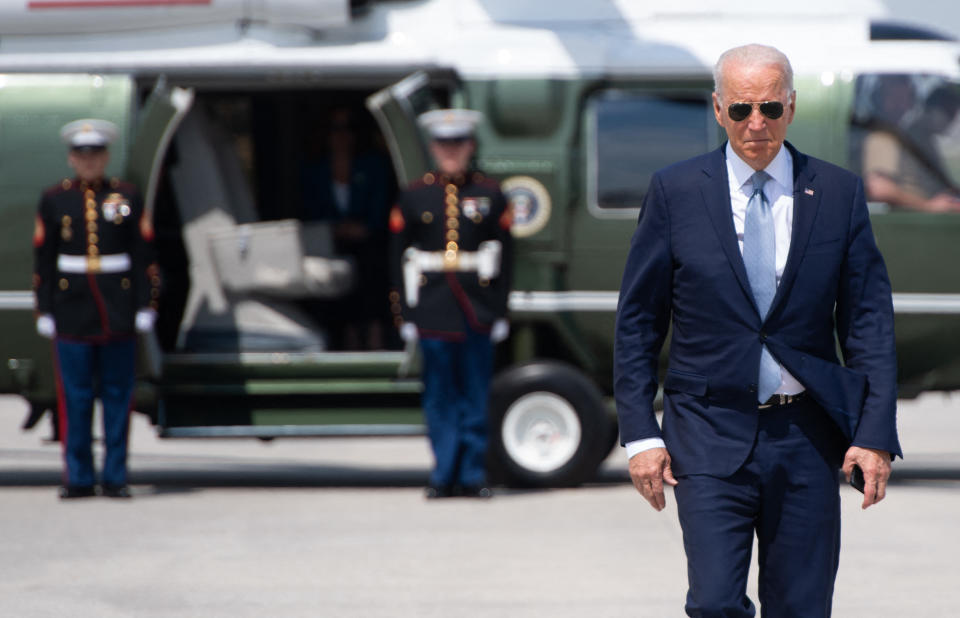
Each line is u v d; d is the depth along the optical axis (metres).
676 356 15.34
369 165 40.91
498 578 25.56
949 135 36.19
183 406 36.66
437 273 34.59
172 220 39.12
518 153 36.62
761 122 14.59
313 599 23.89
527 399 36.16
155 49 36.50
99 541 29.27
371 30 36.97
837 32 36.88
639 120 36.69
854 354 15.11
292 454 47.72
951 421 59.84
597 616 22.66
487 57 36.72
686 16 37.41
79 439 34.94
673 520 31.58
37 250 34.47
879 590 24.59
